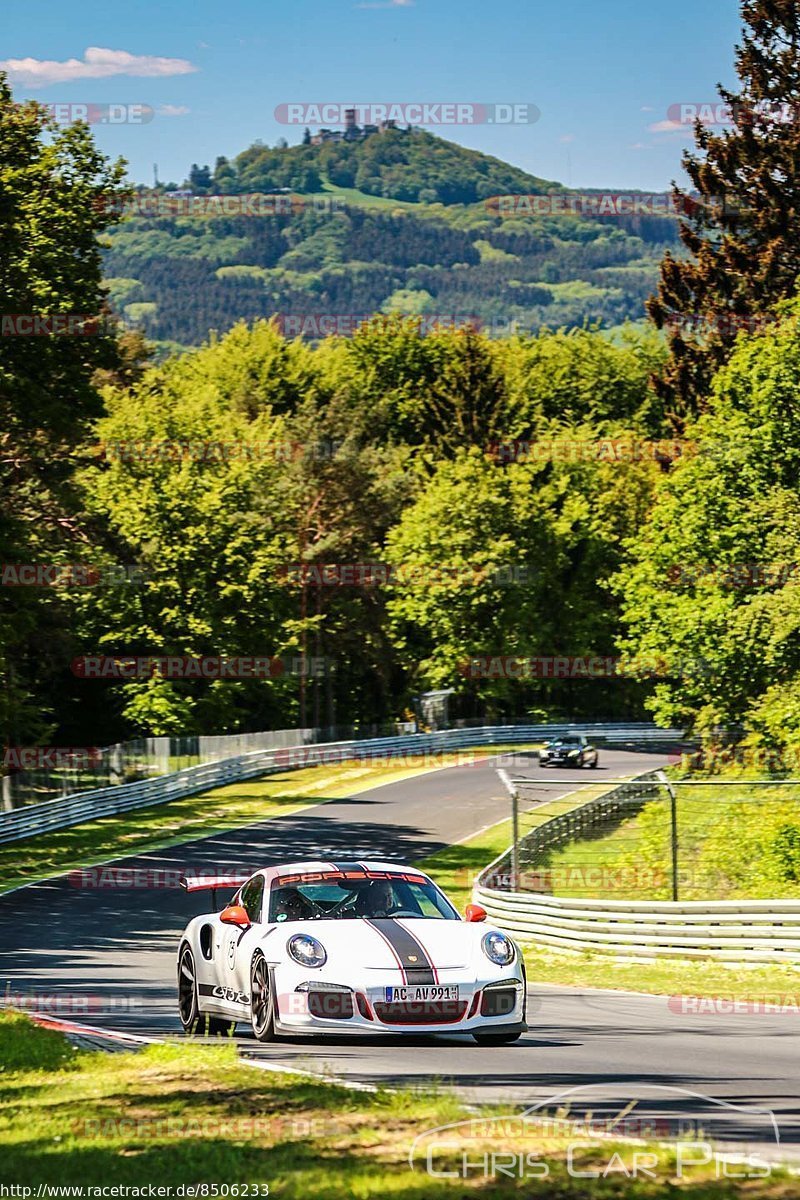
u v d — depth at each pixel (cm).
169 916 5359
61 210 7462
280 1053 2038
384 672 16638
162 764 10156
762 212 10744
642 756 14488
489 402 17512
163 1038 2294
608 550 17512
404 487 16675
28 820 7875
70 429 7812
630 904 3969
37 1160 1329
